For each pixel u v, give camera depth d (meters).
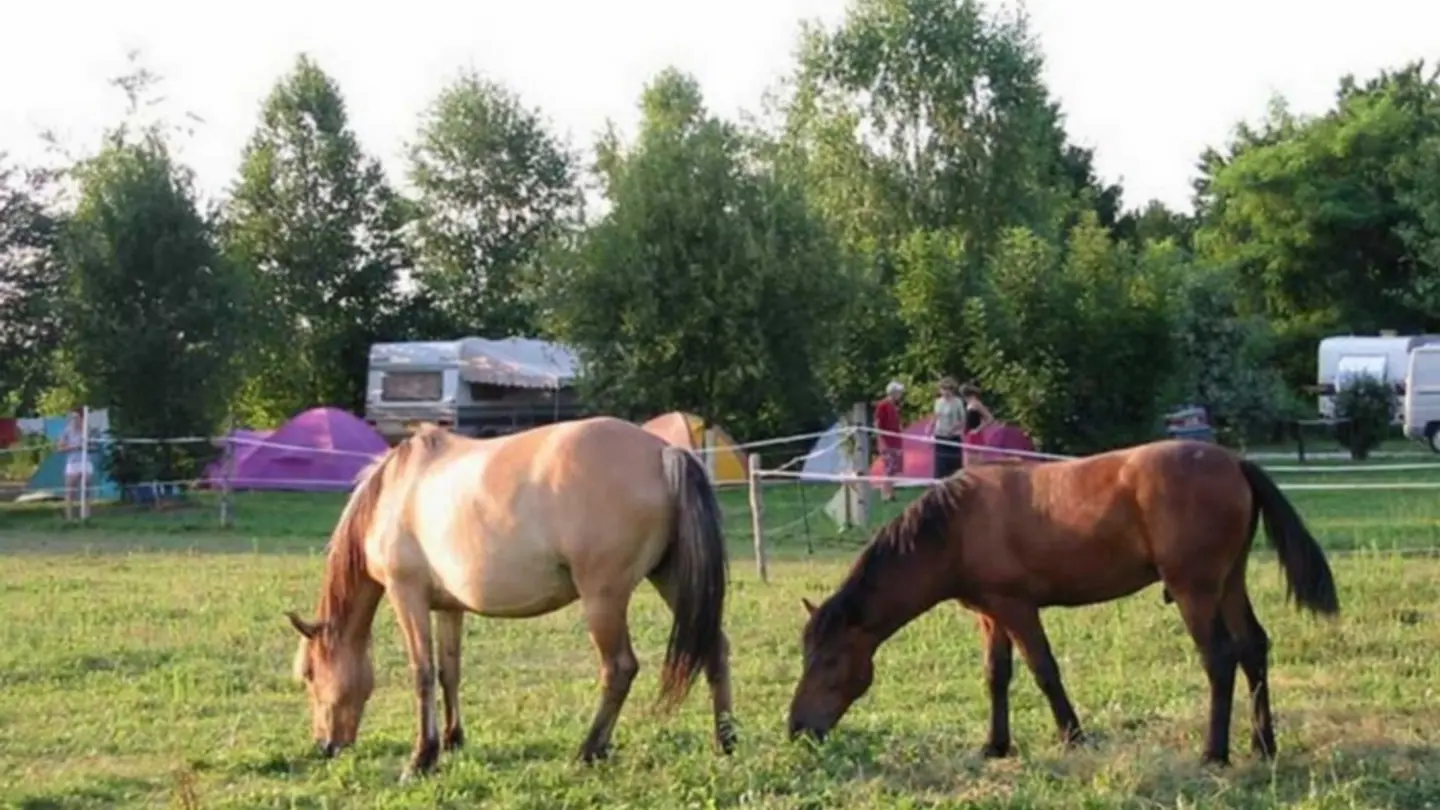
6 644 12.59
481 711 9.86
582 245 31.66
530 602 8.00
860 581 8.21
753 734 8.46
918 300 30.28
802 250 31.64
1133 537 7.72
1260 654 7.85
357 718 8.81
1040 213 48.78
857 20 47.84
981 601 8.12
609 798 7.43
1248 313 57.06
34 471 32.28
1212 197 61.72
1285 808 6.82
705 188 31.45
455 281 53.38
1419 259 51.03
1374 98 59.12
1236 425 41.00
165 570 17.72
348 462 29.64
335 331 50.06
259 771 8.53
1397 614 12.23
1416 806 6.97
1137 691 9.78
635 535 7.78
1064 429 29.75
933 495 8.16
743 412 31.56
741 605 13.86
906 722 9.05
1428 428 37.22
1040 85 47.88
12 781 8.38
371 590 8.74
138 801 8.00
